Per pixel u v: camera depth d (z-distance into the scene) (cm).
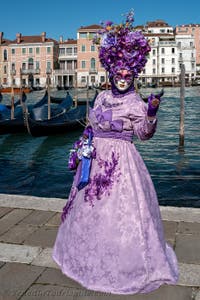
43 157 1339
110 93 296
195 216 430
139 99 288
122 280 273
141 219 277
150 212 284
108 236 275
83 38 7312
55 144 1580
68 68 7712
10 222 420
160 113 2894
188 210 448
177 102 3922
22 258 334
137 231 274
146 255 273
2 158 1328
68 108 2127
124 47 280
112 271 274
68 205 304
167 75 7844
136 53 281
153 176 1003
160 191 873
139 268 273
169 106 3491
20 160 1292
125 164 285
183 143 1414
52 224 413
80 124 1836
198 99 4294
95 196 282
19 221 422
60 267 302
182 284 291
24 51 7562
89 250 279
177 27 8112
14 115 1878
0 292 286
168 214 436
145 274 272
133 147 295
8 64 7662
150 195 292
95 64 7312
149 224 280
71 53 7644
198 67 8244
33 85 7462
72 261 288
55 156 1352
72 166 306
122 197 279
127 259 272
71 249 289
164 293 279
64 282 295
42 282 296
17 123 1694
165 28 8231
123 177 282
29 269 316
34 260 330
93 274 277
